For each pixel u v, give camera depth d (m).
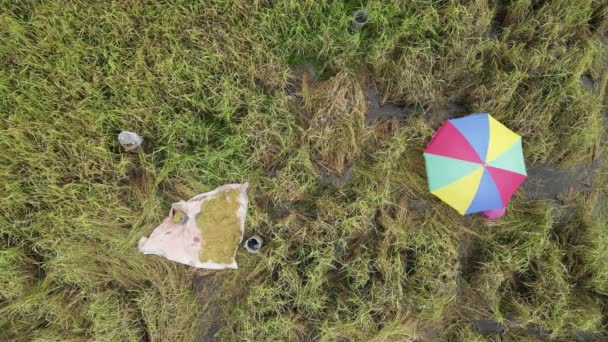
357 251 4.04
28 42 3.61
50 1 3.60
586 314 3.98
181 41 3.81
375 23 3.90
